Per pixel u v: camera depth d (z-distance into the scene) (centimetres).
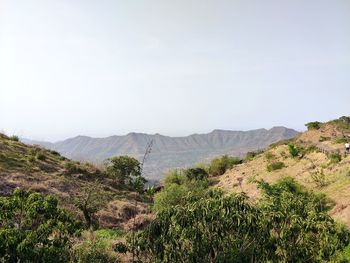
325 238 960
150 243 1015
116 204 3947
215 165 7706
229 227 945
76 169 5291
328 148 5384
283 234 977
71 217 1177
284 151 6731
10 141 5991
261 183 3008
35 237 1020
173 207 1013
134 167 5741
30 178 4175
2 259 942
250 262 927
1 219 1069
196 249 941
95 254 1530
